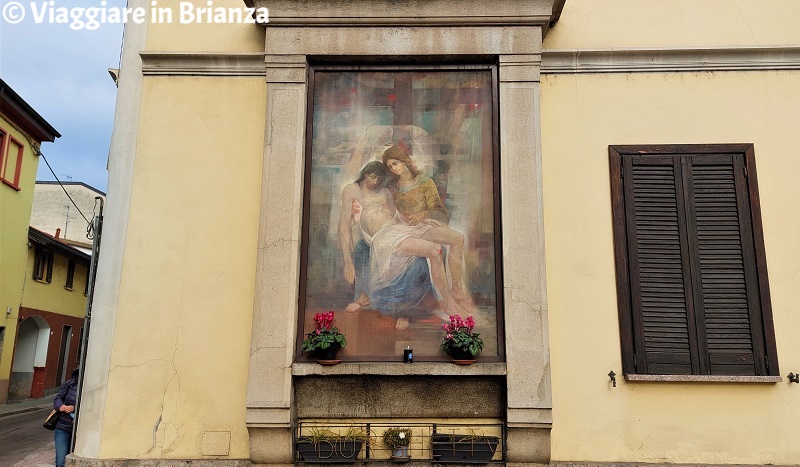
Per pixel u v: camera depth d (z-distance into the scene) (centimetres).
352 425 640
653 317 654
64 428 730
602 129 700
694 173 687
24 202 2056
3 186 1916
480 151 691
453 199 682
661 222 676
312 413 641
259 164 699
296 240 654
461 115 702
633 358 643
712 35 722
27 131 2025
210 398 648
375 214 680
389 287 661
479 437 623
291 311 638
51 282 2362
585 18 730
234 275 673
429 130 700
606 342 652
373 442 633
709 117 699
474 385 639
